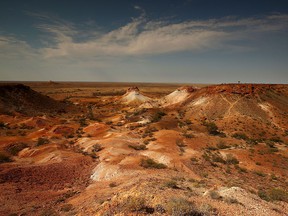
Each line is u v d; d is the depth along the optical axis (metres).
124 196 12.33
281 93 74.38
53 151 32.06
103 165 25.11
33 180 21.84
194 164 28.73
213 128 51.09
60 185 21.38
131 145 36.66
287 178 27.17
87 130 49.97
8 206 15.95
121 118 71.62
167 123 56.84
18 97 76.75
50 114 77.50
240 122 56.97
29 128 51.34
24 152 32.38
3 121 55.19
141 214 10.02
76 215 13.18
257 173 27.95
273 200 16.67
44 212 14.70
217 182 21.72
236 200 13.07
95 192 17.92
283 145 44.25
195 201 12.12
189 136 43.50
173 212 10.05
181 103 79.38
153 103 91.25
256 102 66.50
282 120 58.53
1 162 28.05
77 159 28.47
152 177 20.11
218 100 68.94
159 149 34.06
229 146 40.47
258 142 45.78
